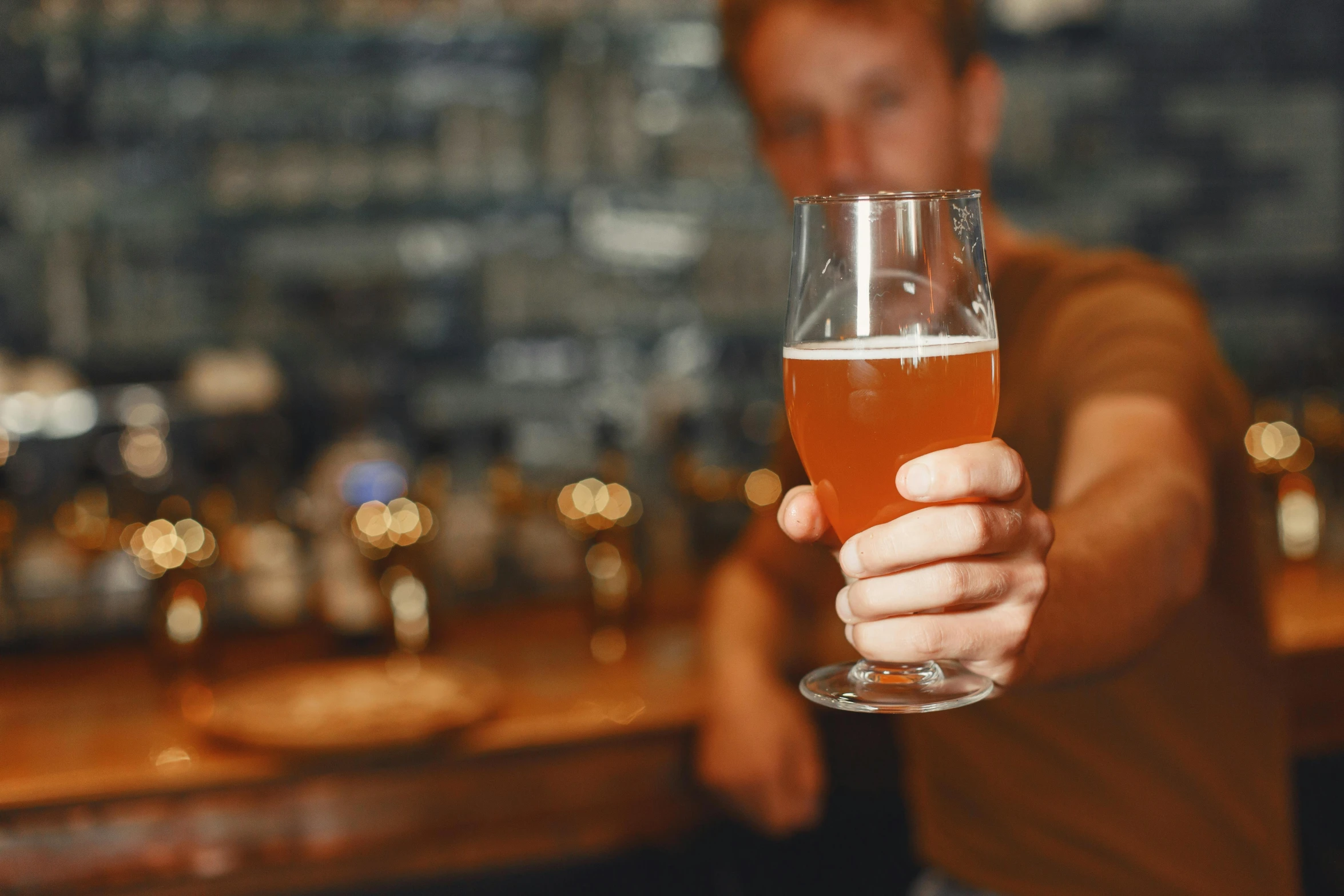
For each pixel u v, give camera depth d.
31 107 2.85
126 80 2.88
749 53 1.25
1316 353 3.22
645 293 3.05
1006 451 0.56
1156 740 1.11
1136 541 0.74
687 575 2.46
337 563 2.01
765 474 2.53
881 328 0.61
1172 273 1.07
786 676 1.67
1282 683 1.12
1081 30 3.38
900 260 0.61
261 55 2.92
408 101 2.99
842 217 0.62
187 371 2.92
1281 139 3.55
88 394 2.75
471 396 3.05
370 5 2.79
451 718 1.55
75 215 2.79
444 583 2.26
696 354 3.19
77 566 2.12
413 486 2.35
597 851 1.65
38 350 2.85
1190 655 1.07
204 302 2.92
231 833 1.53
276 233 2.95
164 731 1.67
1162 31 3.45
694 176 2.96
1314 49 3.56
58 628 2.09
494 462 2.42
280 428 2.93
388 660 1.91
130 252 2.88
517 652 2.02
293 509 2.40
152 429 2.79
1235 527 1.01
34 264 2.85
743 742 1.48
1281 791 1.12
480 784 1.60
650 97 3.00
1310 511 2.39
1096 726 1.13
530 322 3.01
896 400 0.60
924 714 1.29
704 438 3.01
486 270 3.01
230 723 1.55
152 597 1.93
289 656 2.03
